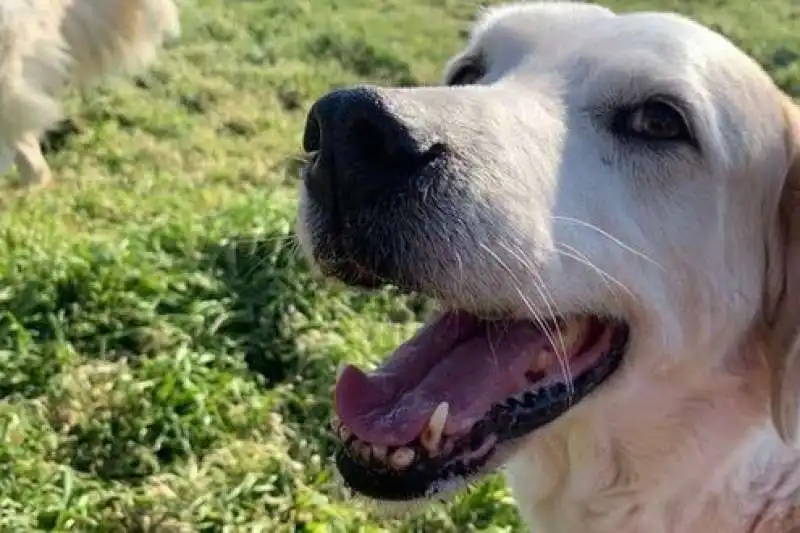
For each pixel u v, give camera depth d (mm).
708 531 584
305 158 526
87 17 1341
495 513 838
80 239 1129
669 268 558
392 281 505
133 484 860
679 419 570
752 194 572
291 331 1024
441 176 499
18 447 864
